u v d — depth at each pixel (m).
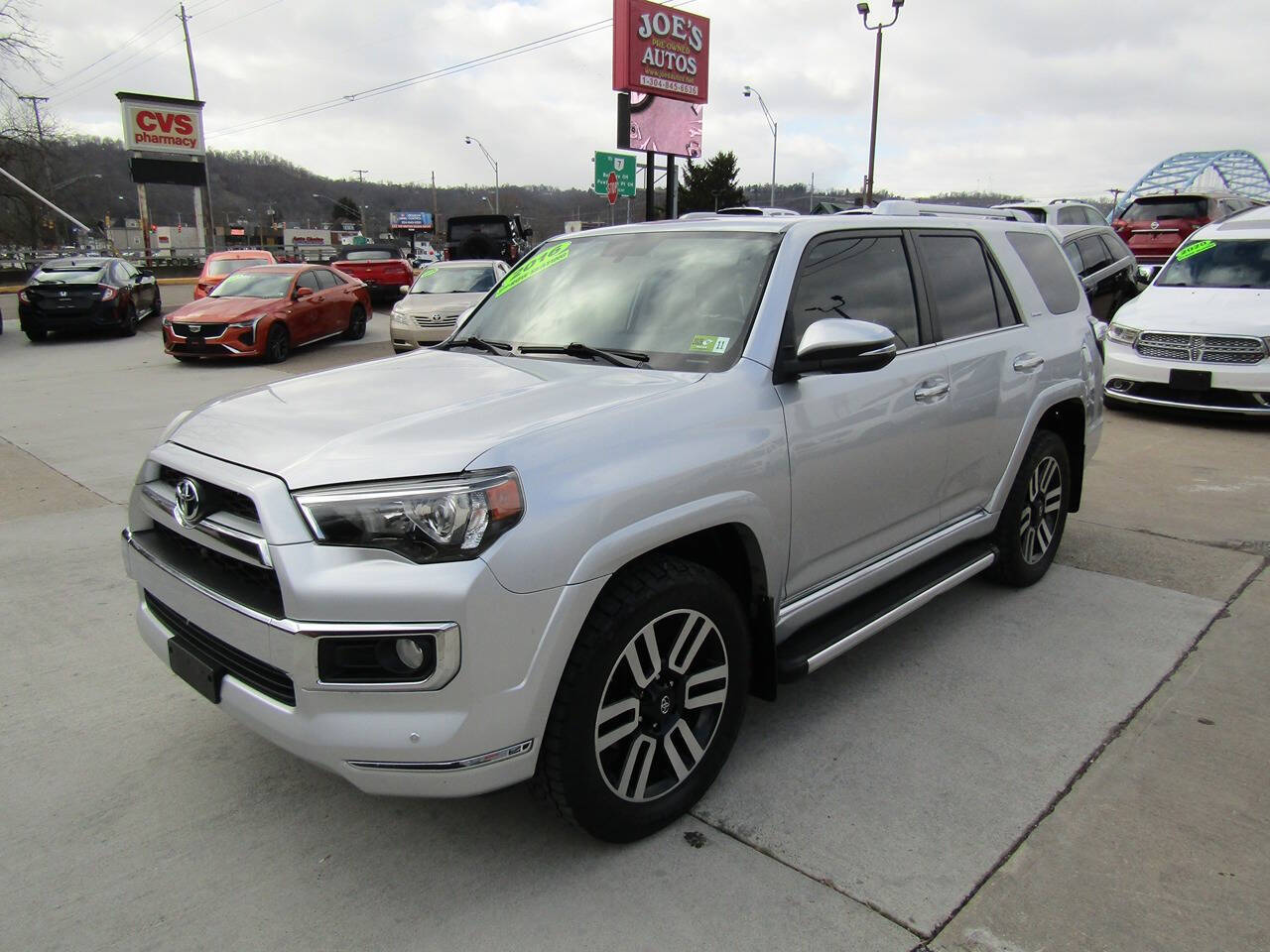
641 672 2.55
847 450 3.17
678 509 2.54
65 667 3.86
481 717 2.22
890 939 2.30
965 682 3.66
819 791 2.93
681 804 2.75
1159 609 4.36
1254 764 3.06
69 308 16.77
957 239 4.09
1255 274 9.18
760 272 3.16
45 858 2.66
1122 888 2.47
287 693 2.34
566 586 2.29
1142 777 2.99
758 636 3.00
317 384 3.09
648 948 2.28
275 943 2.31
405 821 2.81
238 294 14.90
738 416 2.79
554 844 2.69
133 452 8.03
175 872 2.59
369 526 2.21
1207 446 7.71
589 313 3.43
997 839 2.69
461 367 3.21
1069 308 4.78
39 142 48.47
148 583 2.82
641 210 60.75
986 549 4.20
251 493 2.32
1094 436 4.98
